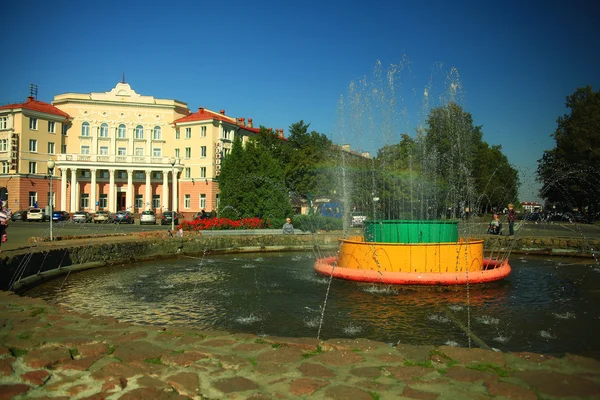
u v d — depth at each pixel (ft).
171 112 197.26
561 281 33.65
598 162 145.79
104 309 24.66
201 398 10.42
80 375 11.62
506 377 11.39
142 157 179.01
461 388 10.75
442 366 12.14
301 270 40.45
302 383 11.05
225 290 30.27
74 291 30.45
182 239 53.42
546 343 18.03
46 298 28.12
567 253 53.78
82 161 172.45
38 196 172.55
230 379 11.36
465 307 24.77
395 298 27.20
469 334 19.38
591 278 35.22
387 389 10.71
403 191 107.45
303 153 147.13
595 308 24.47
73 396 10.46
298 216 87.86
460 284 30.27
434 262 30.94
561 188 162.91
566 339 18.57
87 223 142.92
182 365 12.27
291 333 19.57
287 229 69.15
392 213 108.58
